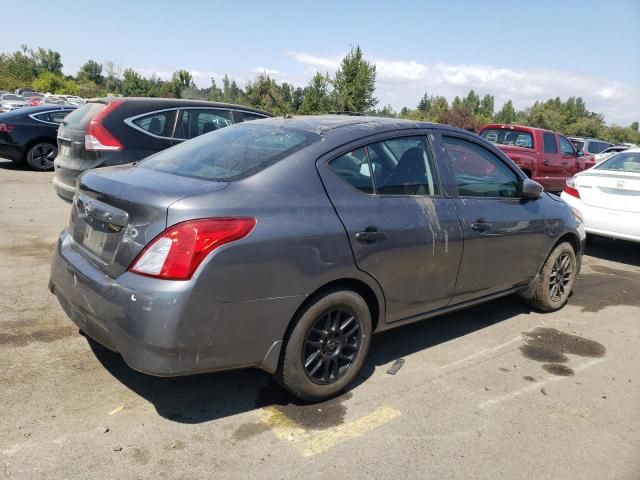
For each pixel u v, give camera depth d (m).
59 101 47.03
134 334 2.71
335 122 3.75
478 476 2.77
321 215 3.15
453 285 4.04
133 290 2.73
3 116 11.77
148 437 2.90
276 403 3.33
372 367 3.92
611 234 7.46
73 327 4.11
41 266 5.46
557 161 12.72
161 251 2.72
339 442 2.98
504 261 4.47
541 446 3.07
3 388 3.23
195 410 3.19
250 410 3.24
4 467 2.58
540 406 3.50
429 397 3.53
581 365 4.16
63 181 6.90
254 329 2.92
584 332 4.86
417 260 3.67
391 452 2.92
